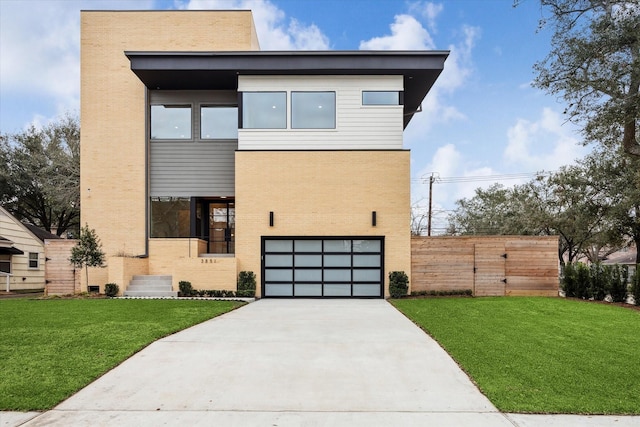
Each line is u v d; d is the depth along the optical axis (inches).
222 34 653.3
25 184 1199.6
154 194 640.4
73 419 166.7
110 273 558.9
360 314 414.0
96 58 645.3
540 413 172.9
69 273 595.5
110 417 168.6
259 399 187.5
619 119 523.2
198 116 648.4
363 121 597.0
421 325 342.6
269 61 585.0
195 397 189.5
